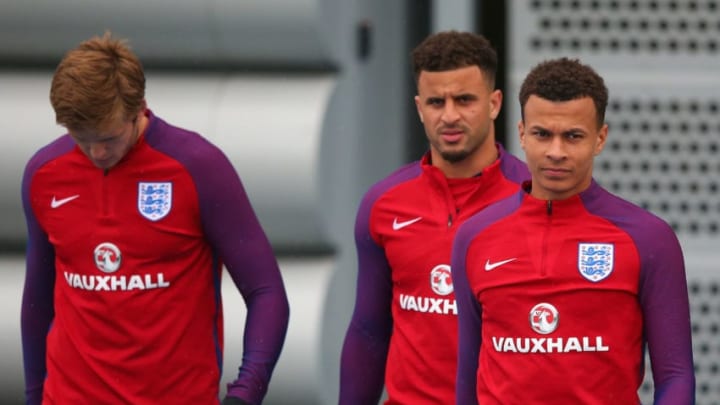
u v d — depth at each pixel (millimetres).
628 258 10172
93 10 16047
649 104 16531
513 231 10523
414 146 18109
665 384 10086
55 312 11953
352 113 16125
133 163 11438
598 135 10219
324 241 15922
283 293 11812
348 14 15906
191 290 11602
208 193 11461
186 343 11586
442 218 12188
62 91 10625
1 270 16281
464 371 11000
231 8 15680
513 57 16641
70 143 11695
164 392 11562
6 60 16625
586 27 16547
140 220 11422
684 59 16500
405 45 17578
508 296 10422
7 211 16109
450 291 12047
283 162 15562
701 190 16531
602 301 10195
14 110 16125
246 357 11625
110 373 11531
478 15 16938
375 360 12984
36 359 12453
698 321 16531
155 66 16453
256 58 16125
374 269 12766
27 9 16188
